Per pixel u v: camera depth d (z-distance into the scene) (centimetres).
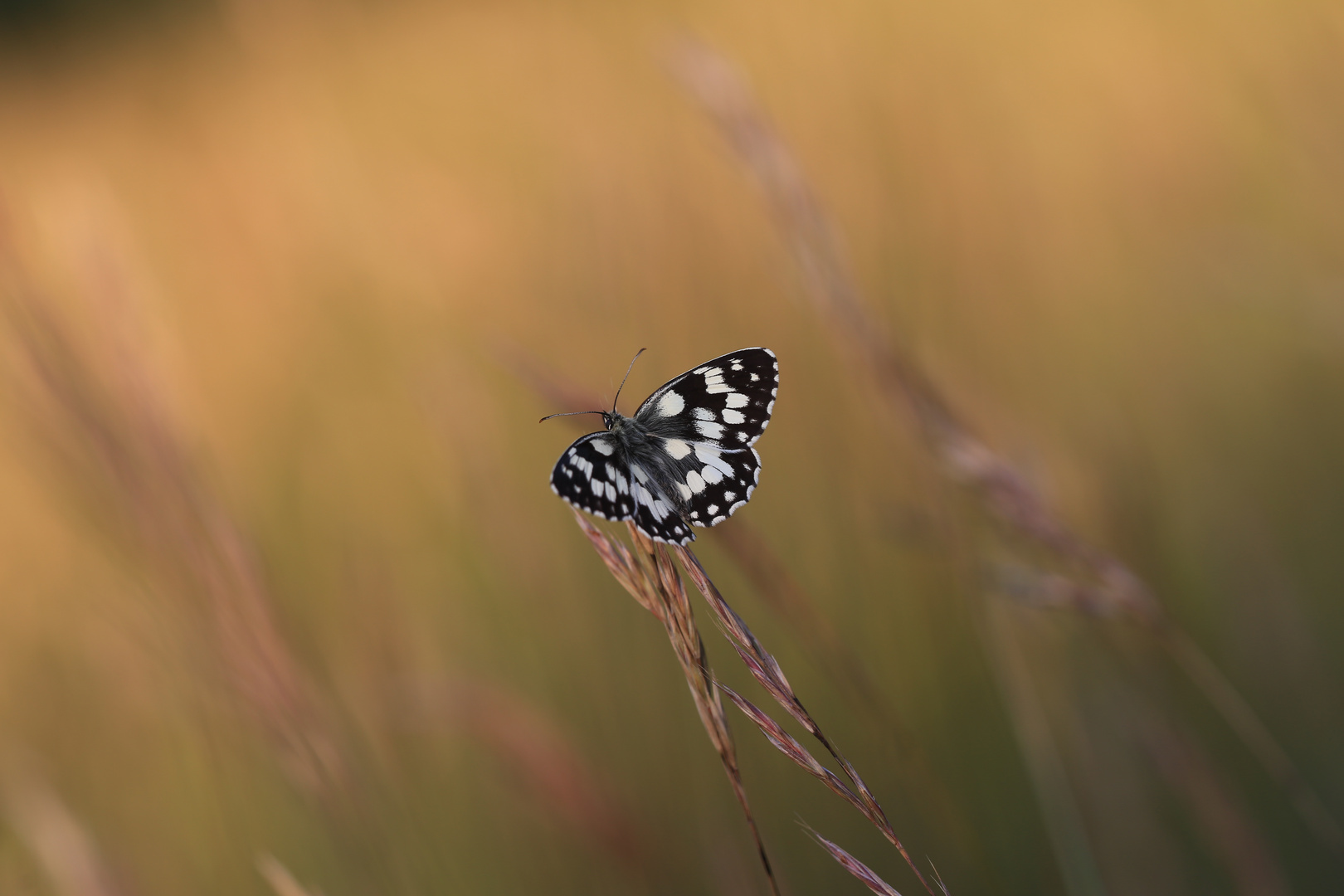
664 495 149
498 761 151
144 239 206
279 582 155
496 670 155
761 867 152
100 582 153
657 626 153
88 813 154
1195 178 181
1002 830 153
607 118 166
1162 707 152
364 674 153
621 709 153
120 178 246
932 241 158
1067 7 216
